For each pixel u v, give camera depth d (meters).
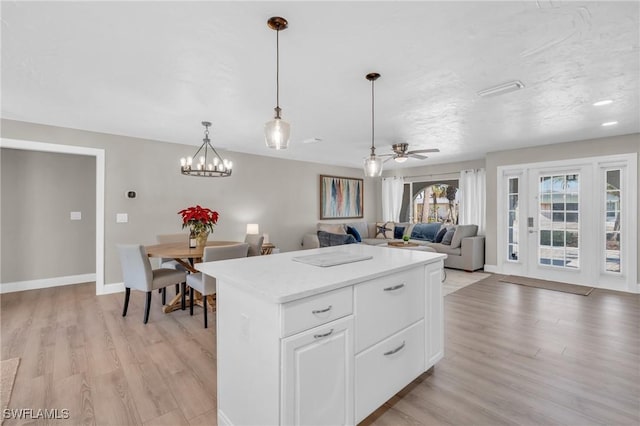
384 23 1.70
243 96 2.79
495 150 5.35
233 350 1.59
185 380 2.12
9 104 3.00
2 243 4.23
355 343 1.60
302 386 1.36
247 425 1.50
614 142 4.29
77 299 3.94
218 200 5.21
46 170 4.53
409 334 1.97
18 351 2.51
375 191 8.35
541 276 5.04
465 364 2.32
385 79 2.43
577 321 3.17
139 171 4.40
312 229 6.73
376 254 2.31
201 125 3.75
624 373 2.17
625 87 2.58
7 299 3.94
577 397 1.91
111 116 3.39
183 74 2.33
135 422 1.71
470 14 1.62
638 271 4.17
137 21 1.67
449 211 7.00
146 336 2.83
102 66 2.20
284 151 5.44
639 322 3.14
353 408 1.59
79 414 1.76
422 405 1.86
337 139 4.50
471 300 3.92
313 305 1.40
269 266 1.84
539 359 2.38
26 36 1.82
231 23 1.69
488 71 2.29
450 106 3.04
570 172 4.71
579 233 4.64
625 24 1.69
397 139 4.52
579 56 2.06
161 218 4.59
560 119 3.50
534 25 1.71
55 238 4.61
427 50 1.99
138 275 3.17
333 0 1.50
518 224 5.29
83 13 1.60
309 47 1.95
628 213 4.22
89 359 2.39
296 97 2.81
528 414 1.76
